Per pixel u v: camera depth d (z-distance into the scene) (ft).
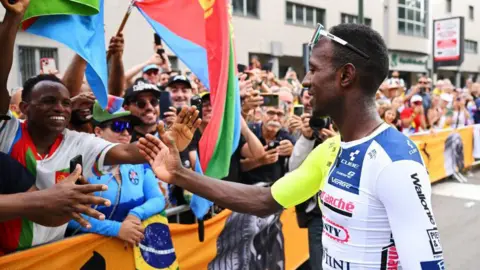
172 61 41.86
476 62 103.81
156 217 8.12
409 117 23.98
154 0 8.71
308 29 60.23
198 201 8.61
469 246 15.29
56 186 5.07
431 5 86.74
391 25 76.54
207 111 10.00
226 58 8.67
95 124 8.52
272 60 55.31
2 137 6.30
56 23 6.13
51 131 6.40
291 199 5.30
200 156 8.55
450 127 28.22
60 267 6.50
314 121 9.12
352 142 4.48
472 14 100.78
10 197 4.96
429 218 3.94
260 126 12.09
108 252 7.15
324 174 4.94
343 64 4.39
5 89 5.68
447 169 26.07
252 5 53.42
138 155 6.27
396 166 4.04
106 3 35.22
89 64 6.85
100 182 7.48
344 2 65.31
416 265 3.87
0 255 6.11
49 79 6.55
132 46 37.88
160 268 7.95
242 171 10.95
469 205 20.74
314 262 9.16
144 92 9.73
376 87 4.46
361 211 4.24
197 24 8.73
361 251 4.26
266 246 10.97
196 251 9.05
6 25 5.24
